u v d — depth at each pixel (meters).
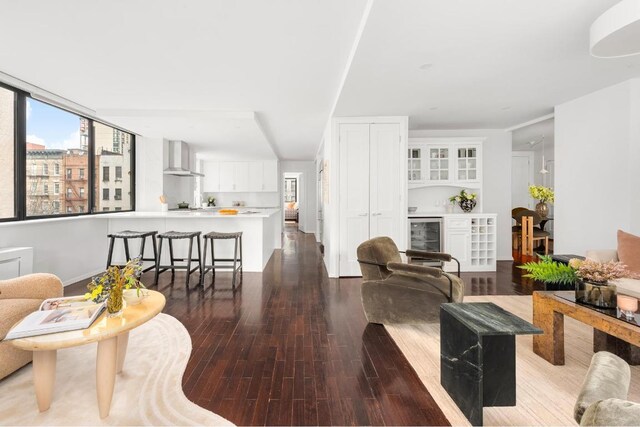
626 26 1.78
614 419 0.72
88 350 2.26
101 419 1.54
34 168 3.66
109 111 4.35
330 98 3.96
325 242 5.37
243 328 2.70
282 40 2.51
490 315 1.70
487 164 5.53
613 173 3.36
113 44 2.58
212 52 2.71
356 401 1.72
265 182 8.91
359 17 2.19
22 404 1.64
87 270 4.39
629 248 2.77
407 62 2.70
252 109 4.41
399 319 2.67
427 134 5.50
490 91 3.45
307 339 2.49
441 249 4.96
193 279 4.39
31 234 3.50
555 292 2.22
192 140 6.07
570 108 3.81
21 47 2.63
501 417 1.58
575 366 2.06
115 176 5.22
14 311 1.85
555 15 2.02
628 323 1.63
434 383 1.89
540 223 6.50
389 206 4.44
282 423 1.54
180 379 1.91
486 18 2.05
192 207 7.23
